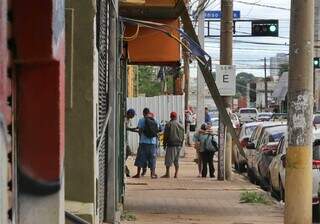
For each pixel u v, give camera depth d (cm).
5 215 446
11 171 475
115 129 1295
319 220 1611
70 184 868
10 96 472
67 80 866
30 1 472
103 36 1130
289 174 1201
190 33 1596
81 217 827
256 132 2914
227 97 2466
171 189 2183
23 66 486
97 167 959
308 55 1187
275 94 9281
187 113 5266
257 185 2416
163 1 1559
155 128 2605
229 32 2553
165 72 5662
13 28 473
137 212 1623
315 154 1664
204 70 1619
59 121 495
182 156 3962
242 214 1625
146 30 1752
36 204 501
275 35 3925
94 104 880
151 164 2616
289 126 1202
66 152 868
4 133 443
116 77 1338
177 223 1466
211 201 1873
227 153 2556
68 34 866
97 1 993
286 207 1210
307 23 1187
